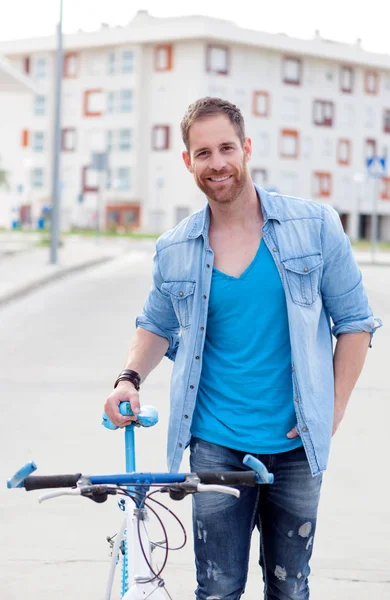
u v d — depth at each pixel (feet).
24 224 293.84
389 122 296.10
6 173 266.98
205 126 12.34
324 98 279.28
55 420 30.66
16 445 27.37
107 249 140.05
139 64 267.59
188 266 12.89
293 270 12.59
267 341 12.69
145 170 271.49
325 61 278.46
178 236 13.05
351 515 21.83
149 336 13.75
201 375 13.01
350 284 12.99
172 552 19.65
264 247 12.71
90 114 279.28
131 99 270.26
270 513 13.09
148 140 270.26
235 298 12.63
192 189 264.11
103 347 45.75
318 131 278.46
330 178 282.15
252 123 265.13
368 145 290.97
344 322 13.10
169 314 13.61
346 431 29.43
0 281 75.82
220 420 12.78
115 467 25.02
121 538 12.21
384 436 28.86
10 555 19.38
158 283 13.34
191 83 259.60
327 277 12.92
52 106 288.92
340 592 17.76
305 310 12.59
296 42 268.82
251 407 12.69
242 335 12.69
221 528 12.79
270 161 269.03
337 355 13.14
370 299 68.59
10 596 17.47
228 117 12.40
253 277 12.60
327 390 12.73
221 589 12.90
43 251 120.67
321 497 23.02
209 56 258.57
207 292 12.73
